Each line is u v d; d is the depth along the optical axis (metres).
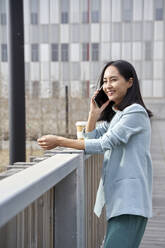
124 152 1.66
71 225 1.62
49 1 36.25
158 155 9.83
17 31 3.87
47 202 1.54
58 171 1.28
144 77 36.34
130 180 1.62
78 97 13.45
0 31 35.78
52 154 1.70
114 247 1.63
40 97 12.02
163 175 6.79
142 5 35.78
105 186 1.71
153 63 36.09
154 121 33.34
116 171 1.67
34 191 1.03
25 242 1.28
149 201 1.66
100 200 1.85
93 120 1.96
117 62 1.73
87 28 36.22
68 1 36.09
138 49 36.03
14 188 0.94
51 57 36.56
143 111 1.64
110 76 1.72
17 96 3.87
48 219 1.55
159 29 35.88
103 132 2.00
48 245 1.55
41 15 36.38
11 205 0.87
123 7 35.91
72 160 1.51
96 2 36.03
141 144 1.65
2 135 10.19
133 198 1.61
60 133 11.48
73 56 36.44
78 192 1.64
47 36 36.50
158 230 3.70
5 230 1.10
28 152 8.76
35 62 36.72
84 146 1.68
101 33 36.09
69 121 12.22
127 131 1.62
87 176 2.13
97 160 2.55
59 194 1.63
